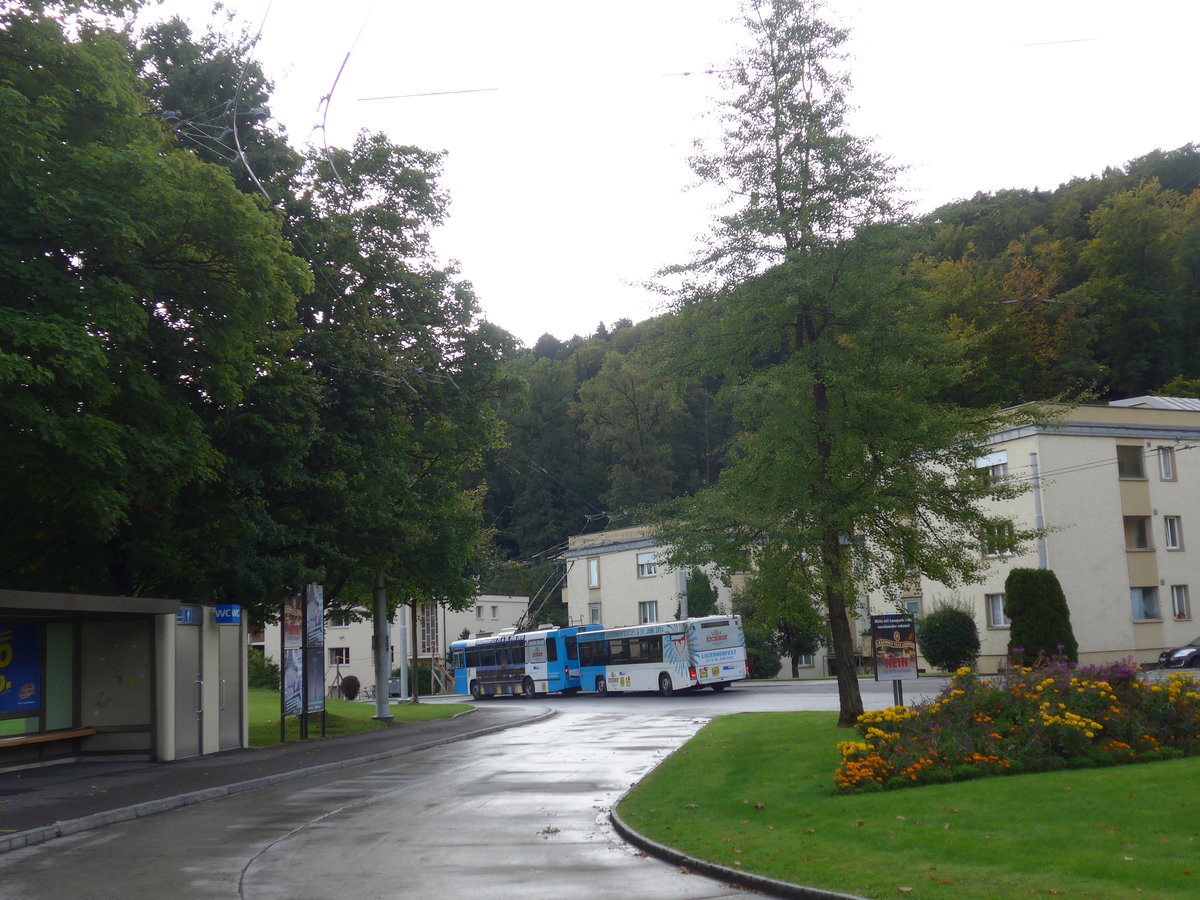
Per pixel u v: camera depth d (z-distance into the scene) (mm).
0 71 16156
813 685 41250
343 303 26484
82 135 17375
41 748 19172
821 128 17891
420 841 11281
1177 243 56688
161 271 18203
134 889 9117
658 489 68062
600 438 71562
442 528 31141
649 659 42375
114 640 20141
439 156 29547
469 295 29875
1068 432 41750
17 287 15836
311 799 15023
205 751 21016
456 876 9391
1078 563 41062
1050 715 12938
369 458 26438
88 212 15711
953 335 20641
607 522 71375
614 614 61719
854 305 17891
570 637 47031
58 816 12969
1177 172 66438
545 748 21719
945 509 17953
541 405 73250
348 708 38469
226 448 22719
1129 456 43062
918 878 8062
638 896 8469
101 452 15984
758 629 19094
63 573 22547
